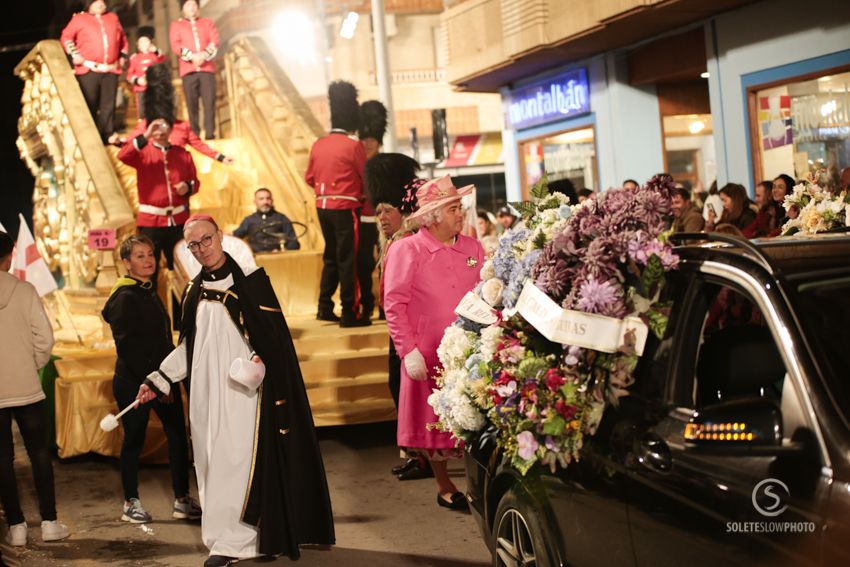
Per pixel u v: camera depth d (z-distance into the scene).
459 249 7.01
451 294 6.91
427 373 6.95
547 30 15.80
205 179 15.02
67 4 26.03
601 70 16.73
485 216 14.80
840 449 3.00
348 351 10.13
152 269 7.75
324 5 32.97
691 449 3.28
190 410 6.32
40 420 7.20
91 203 12.70
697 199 15.45
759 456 3.16
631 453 3.76
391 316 6.91
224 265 6.34
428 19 34.28
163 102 12.04
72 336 11.41
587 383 4.08
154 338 7.62
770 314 3.40
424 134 34.16
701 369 3.72
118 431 9.69
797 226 6.36
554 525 4.32
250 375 6.05
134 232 11.52
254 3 35.09
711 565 3.31
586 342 4.02
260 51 15.87
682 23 14.49
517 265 4.77
